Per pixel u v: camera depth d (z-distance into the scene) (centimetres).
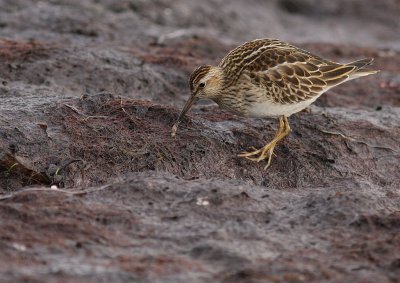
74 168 1382
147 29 2434
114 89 1828
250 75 1446
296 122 1622
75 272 992
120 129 1481
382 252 1114
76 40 2173
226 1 3036
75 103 1552
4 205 1160
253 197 1287
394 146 1652
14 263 1009
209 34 2541
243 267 1038
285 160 1502
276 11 3228
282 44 1534
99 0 2644
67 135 1445
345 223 1209
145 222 1172
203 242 1107
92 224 1148
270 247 1115
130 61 1959
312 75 1488
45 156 1397
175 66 2027
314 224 1210
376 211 1251
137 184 1277
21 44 1977
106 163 1408
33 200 1198
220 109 1659
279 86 1448
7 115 1463
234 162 1470
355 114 1788
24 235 1091
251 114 1488
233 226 1171
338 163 1534
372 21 3319
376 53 2548
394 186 1531
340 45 2620
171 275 1003
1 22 2302
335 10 3350
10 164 1362
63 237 1100
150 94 1856
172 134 1477
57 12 2391
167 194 1260
